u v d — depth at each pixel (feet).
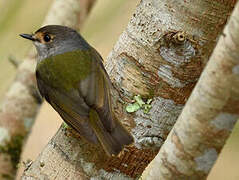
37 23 51.37
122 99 25.31
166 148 20.75
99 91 26.17
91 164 25.34
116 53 25.94
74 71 28.40
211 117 19.48
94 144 24.71
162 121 25.02
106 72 26.22
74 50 30.01
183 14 24.16
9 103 41.19
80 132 25.44
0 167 40.88
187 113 19.95
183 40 23.80
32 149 56.03
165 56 24.49
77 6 41.88
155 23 24.64
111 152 24.21
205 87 19.30
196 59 24.31
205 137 19.77
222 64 18.75
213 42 24.21
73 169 25.49
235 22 18.26
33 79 41.29
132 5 52.80
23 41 51.60
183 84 24.66
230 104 19.11
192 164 20.30
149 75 24.90
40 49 31.17
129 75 25.30
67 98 27.63
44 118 58.39
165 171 20.80
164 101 24.90
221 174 50.90
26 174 26.32
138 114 25.09
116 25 53.16
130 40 25.36
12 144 40.98
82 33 53.21
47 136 57.26
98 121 25.34
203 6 23.93
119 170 25.26
